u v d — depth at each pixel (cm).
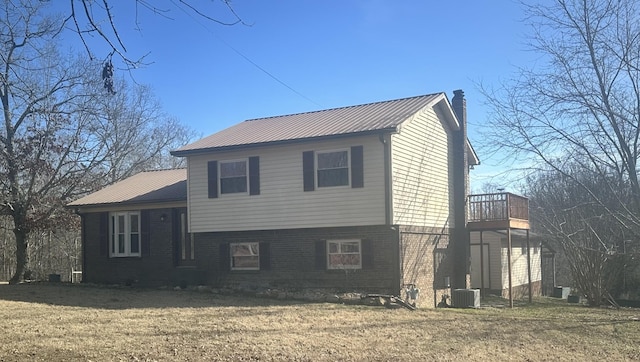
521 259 2898
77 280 3481
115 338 1060
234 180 1989
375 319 1371
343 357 979
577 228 2077
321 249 1850
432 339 1168
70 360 890
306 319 1333
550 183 2106
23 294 1847
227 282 1984
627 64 1437
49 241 3931
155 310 1450
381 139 1748
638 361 1088
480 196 2217
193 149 1995
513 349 1132
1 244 3759
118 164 3609
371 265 1778
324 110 2353
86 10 562
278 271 1906
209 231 2012
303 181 1864
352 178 1791
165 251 2189
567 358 1087
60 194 2855
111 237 2322
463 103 2333
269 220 1914
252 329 1180
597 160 1516
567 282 3603
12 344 988
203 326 1204
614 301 2339
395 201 1773
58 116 2356
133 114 3447
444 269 2125
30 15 1008
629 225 1546
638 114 1451
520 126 1574
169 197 2180
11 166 2402
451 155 2280
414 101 2114
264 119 2445
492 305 2094
